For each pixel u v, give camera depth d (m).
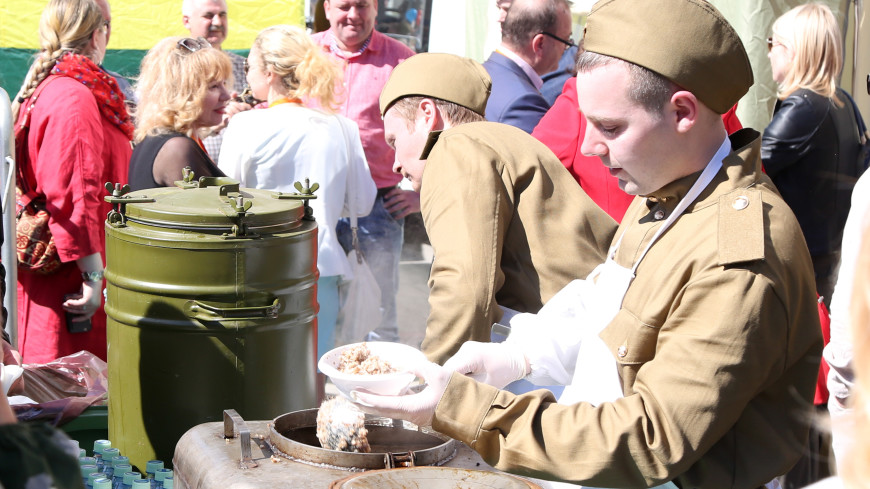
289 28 3.61
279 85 3.56
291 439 1.60
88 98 3.31
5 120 2.55
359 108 4.53
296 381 2.18
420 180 2.26
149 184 2.99
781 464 1.36
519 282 1.92
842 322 1.79
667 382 1.29
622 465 1.31
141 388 2.09
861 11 4.10
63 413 2.18
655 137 1.38
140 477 1.84
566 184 2.00
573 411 1.35
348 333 3.81
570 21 3.81
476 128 2.02
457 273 1.80
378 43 4.63
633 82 1.37
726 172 1.40
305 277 2.18
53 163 3.23
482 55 5.00
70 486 0.95
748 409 1.35
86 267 3.30
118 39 4.94
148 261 2.04
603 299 1.54
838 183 3.42
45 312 3.35
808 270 1.37
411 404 1.39
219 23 4.83
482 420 1.38
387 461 1.46
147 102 3.08
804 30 3.38
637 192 1.45
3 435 0.94
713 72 1.36
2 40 4.89
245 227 2.05
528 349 1.65
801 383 1.37
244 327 2.05
